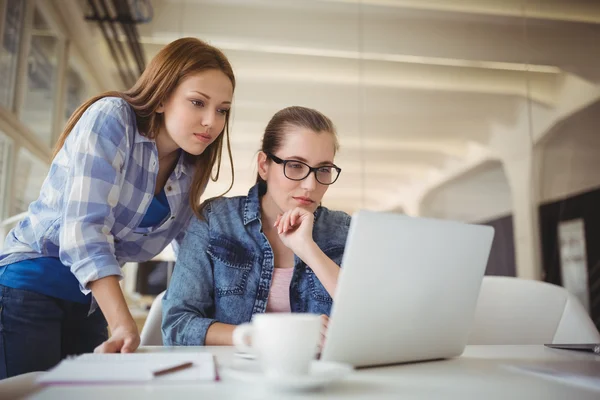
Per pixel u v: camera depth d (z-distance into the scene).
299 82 3.72
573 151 4.11
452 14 4.02
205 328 1.02
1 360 1.11
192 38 1.22
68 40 3.80
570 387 0.53
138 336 0.85
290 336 0.50
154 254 1.42
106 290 0.92
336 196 3.72
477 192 3.92
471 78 4.04
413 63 3.93
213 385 0.50
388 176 3.80
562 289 1.48
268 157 1.30
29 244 1.18
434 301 0.72
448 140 3.94
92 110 1.11
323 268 1.04
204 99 1.17
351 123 3.79
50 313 1.17
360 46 3.86
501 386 0.54
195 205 1.34
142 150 1.21
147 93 1.20
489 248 0.79
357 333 0.64
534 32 4.16
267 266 1.26
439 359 0.78
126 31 3.52
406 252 0.67
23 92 3.23
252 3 3.72
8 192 3.11
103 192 1.02
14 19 3.12
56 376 0.51
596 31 4.23
